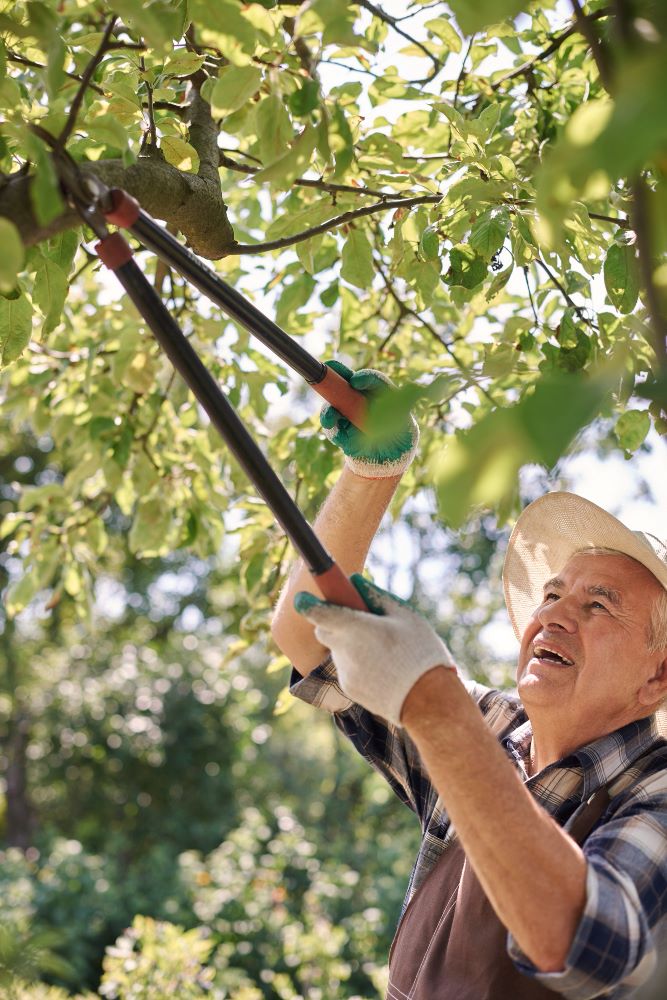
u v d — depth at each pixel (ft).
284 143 5.37
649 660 6.22
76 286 11.77
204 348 10.87
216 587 42.11
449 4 2.84
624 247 6.57
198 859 35.55
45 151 4.16
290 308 9.57
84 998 14.82
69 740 38.63
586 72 8.66
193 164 6.24
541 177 2.51
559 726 6.20
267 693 47.60
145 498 10.96
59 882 29.37
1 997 5.71
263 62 5.35
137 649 40.70
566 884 4.34
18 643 41.52
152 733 38.06
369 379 5.73
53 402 11.41
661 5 2.77
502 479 2.34
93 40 6.25
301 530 4.49
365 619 4.41
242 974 23.31
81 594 11.43
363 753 6.80
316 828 38.34
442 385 2.58
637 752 6.00
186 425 11.21
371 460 6.16
